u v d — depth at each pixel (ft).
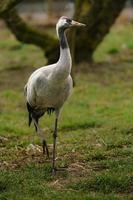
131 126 45.19
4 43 98.48
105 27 73.41
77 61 75.05
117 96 58.44
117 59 80.53
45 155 38.81
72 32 61.26
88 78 67.67
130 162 35.70
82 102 56.29
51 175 34.22
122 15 125.08
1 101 58.44
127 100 56.65
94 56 82.94
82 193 31.14
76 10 64.23
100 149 39.52
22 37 70.44
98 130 45.32
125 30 109.40
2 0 50.19
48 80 34.37
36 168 35.68
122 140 41.04
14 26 70.38
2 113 53.47
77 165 35.94
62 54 33.81
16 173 34.65
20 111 54.49
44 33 70.44
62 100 35.53
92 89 61.67
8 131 46.93
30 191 31.45
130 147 39.88
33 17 128.26
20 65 78.84
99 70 72.02
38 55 86.74
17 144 42.50
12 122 49.60
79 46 73.97
